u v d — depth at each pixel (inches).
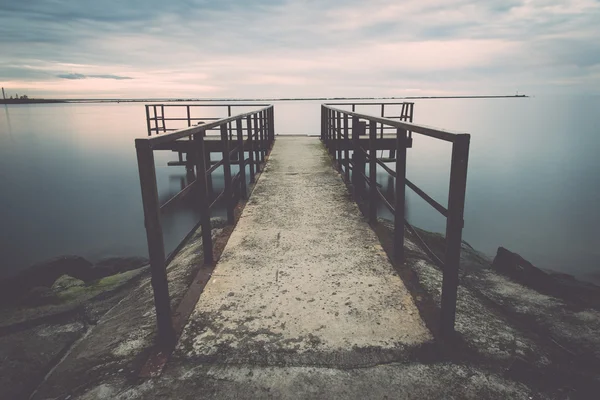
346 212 182.7
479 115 3730.3
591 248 395.5
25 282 222.5
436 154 1206.3
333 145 319.6
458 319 94.6
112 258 297.9
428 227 456.4
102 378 78.0
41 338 117.4
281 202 201.5
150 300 115.3
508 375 76.5
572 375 77.6
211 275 120.5
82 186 729.0
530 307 122.2
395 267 123.6
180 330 91.7
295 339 87.8
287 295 107.3
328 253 135.9
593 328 106.6
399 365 79.2
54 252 386.6
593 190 677.3
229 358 81.8
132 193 666.8
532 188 693.3
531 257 371.6
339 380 75.3
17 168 937.5
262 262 129.4
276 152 374.0
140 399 71.1
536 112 4800.7
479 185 721.0
